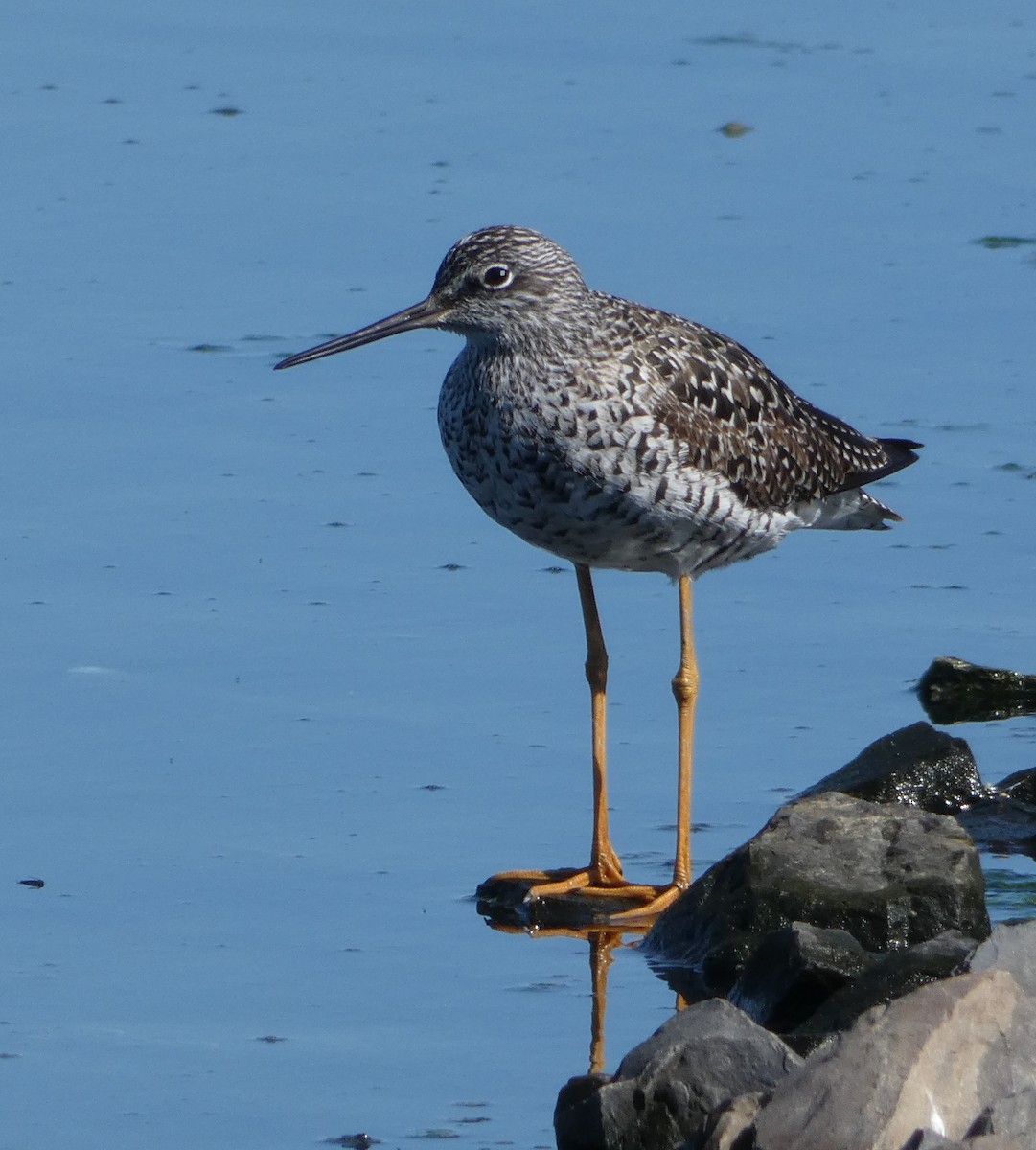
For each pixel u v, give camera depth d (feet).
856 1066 29.37
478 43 92.58
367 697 48.96
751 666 51.03
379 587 54.29
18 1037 35.19
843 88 88.43
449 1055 34.94
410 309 43.32
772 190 79.15
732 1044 31.40
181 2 96.63
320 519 57.62
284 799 44.45
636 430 41.32
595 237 74.84
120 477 59.57
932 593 54.65
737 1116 29.25
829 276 72.33
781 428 44.70
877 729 47.91
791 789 45.37
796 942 35.47
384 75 89.20
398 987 37.35
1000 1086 29.71
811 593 54.90
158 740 46.73
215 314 69.26
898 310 69.82
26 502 58.03
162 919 39.52
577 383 41.32
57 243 74.38
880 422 62.69
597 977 38.06
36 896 40.29
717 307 69.97
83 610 52.65
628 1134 31.14
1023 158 81.87
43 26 93.66
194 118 84.74
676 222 76.13
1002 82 88.79
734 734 47.85
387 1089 33.76
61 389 64.39
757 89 88.17
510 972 38.17
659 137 83.56
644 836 44.04
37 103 85.76
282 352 66.69
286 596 53.67
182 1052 34.83
